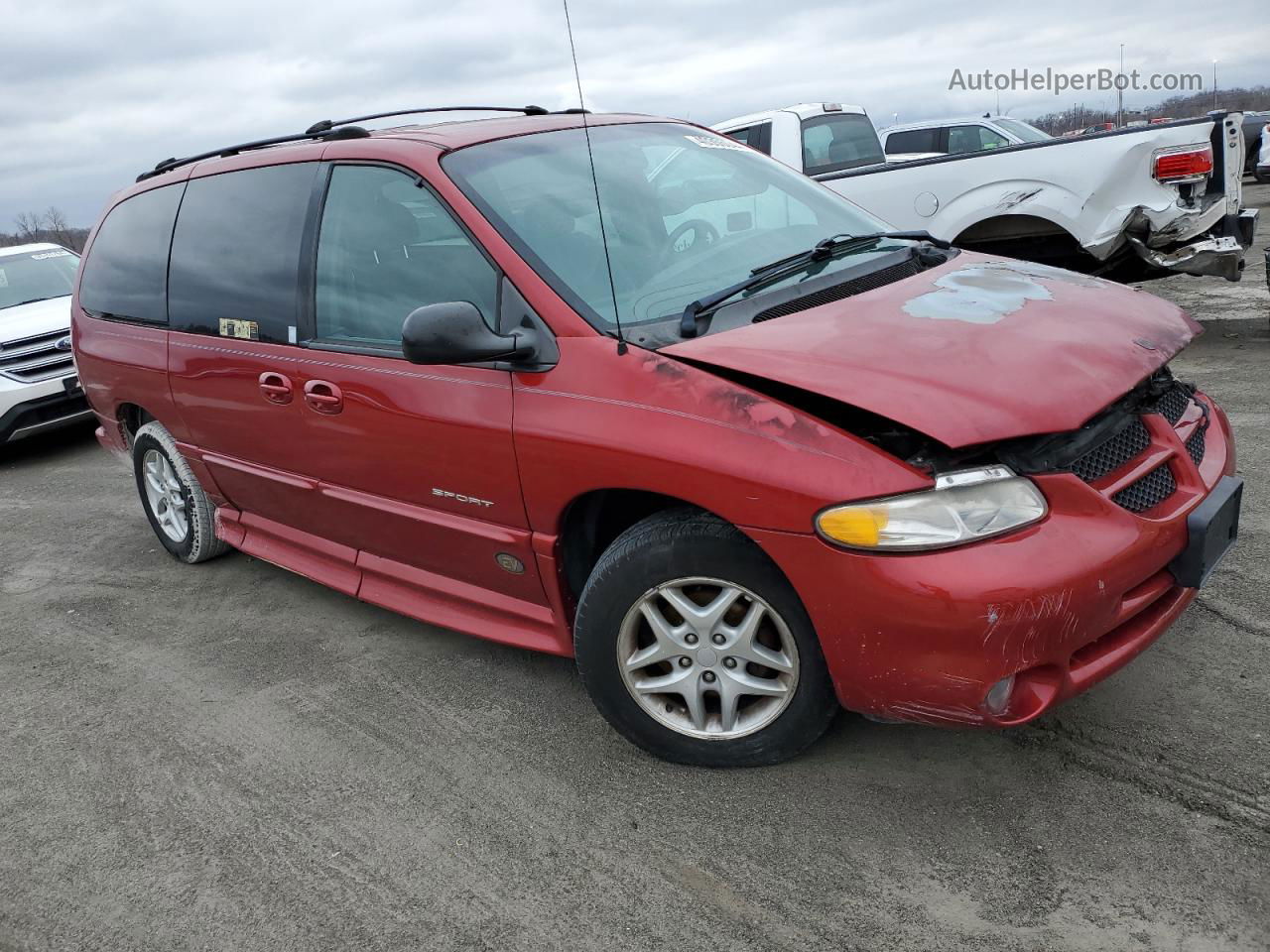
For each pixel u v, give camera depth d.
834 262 3.05
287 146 3.74
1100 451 2.36
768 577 2.38
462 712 3.16
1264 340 6.67
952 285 2.84
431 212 3.01
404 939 2.23
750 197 3.36
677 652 2.61
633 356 2.54
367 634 3.83
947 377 2.26
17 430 7.32
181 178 4.22
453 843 2.54
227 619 4.13
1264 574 3.37
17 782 3.07
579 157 3.22
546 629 3.01
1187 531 2.36
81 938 2.37
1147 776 2.44
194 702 3.45
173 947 2.30
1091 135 6.41
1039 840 2.29
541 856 2.45
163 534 4.81
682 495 2.39
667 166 3.35
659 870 2.35
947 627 2.12
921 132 11.14
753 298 2.73
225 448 3.94
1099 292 2.88
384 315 3.13
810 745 2.59
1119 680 2.86
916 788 2.51
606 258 2.66
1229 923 2.00
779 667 2.49
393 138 3.31
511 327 2.75
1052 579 2.10
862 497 2.16
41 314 7.94
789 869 2.30
